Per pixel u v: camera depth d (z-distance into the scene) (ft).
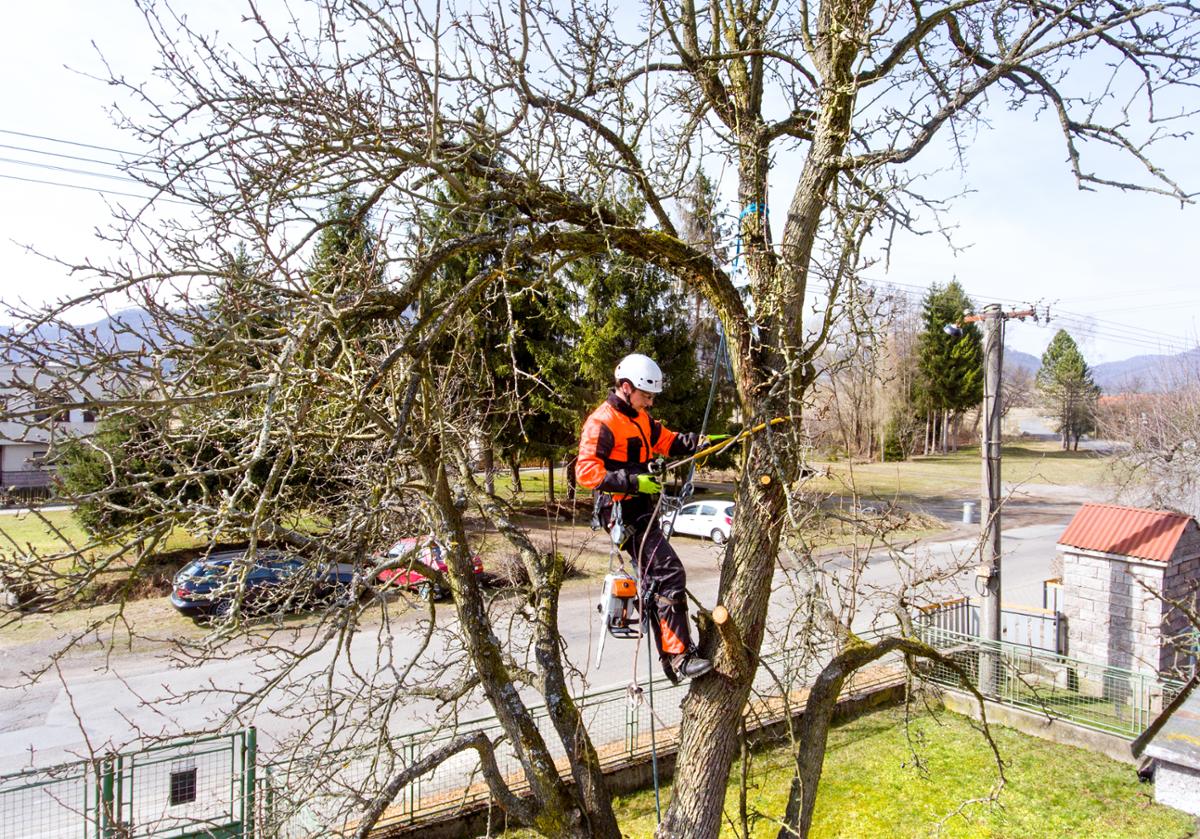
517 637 36.55
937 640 41.22
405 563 15.55
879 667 41.50
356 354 13.44
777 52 16.35
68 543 9.87
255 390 9.38
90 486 37.14
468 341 18.45
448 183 12.11
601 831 14.66
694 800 13.73
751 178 16.22
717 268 15.42
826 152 15.43
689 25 17.30
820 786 30.50
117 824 14.65
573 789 15.15
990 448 37.11
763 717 33.55
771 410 14.55
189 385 11.21
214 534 10.63
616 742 32.09
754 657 14.26
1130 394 98.53
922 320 151.02
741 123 16.56
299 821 22.57
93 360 10.00
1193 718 23.79
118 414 9.29
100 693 38.83
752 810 15.38
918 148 14.73
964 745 34.22
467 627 15.46
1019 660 37.14
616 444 13.73
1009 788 30.14
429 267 12.09
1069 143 16.34
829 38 15.52
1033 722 35.40
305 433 11.39
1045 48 14.30
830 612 14.69
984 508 37.58
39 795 27.37
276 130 12.01
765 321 15.39
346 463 17.03
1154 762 27.45
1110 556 38.06
